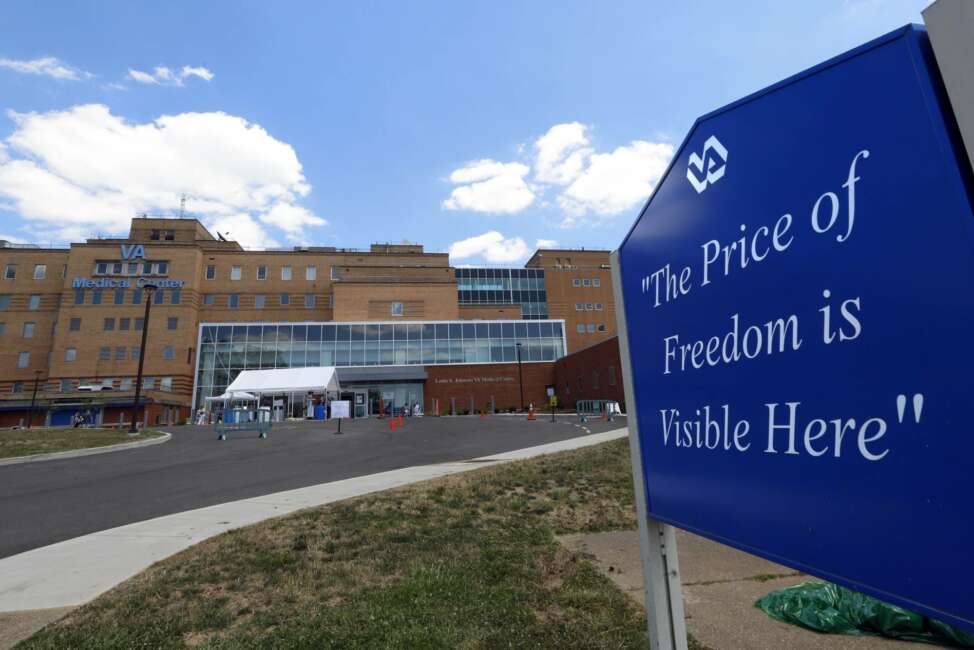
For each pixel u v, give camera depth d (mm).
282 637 3783
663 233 2213
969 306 1007
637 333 2441
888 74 1209
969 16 1019
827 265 1367
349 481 11211
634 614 4059
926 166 1109
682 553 5723
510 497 8617
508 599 4387
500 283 76938
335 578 5043
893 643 3486
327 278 67125
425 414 51312
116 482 11945
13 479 12484
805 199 1446
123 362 57594
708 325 1884
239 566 5488
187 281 60750
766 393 1582
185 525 7551
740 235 1710
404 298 62812
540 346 55906
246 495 10219
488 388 53188
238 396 30109
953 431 1039
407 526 6906
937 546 1066
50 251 62844
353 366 52312
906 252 1147
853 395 1282
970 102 1020
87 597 4781
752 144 1658
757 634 3674
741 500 1688
